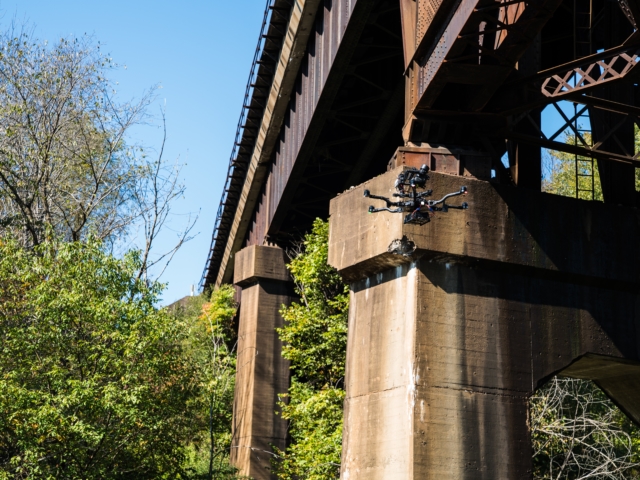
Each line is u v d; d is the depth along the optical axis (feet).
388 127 101.30
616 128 64.69
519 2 50.49
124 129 135.95
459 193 51.06
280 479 117.08
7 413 83.51
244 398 123.65
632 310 64.90
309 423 104.12
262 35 103.86
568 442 102.01
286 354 110.22
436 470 54.54
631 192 69.56
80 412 85.20
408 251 57.98
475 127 64.49
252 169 130.31
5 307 90.22
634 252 65.31
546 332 61.11
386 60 94.07
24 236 123.44
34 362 86.84
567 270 62.39
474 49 59.52
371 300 62.08
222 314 164.55
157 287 95.25
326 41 88.53
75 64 130.11
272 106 111.55
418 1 62.69
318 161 114.83
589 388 111.34
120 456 89.81
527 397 58.75
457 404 56.44
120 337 88.28
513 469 56.44
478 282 59.72
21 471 82.12
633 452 111.04
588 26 70.85
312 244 115.85
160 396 92.94
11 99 125.59
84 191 136.56
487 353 58.44
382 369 59.06
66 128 134.31
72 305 87.35
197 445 132.26
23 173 123.65
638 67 54.13
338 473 96.53
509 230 61.11
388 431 56.95
